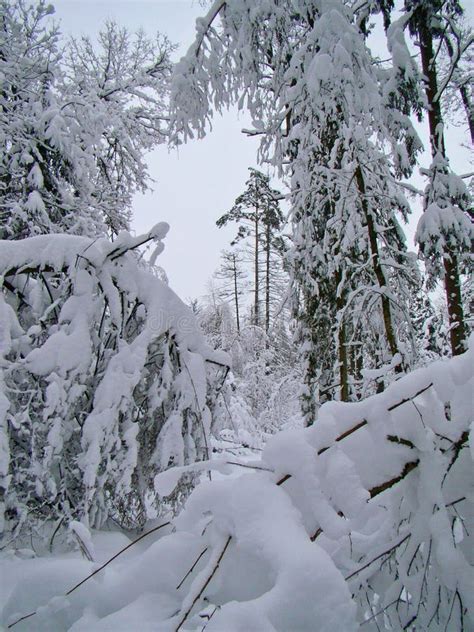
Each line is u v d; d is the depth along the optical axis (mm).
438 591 1752
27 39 8602
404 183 6539
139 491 3811
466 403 1762
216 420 4344
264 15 5930
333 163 6109
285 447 1705
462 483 1867
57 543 3152
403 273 6184
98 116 8898
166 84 11906
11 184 7883
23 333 3424
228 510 1619
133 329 3965
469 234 6523
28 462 3334
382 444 1828
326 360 7383
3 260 3562
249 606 1245
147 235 3744
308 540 1445
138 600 1576
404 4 6660
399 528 1909
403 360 5359
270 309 25141
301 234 6953
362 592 1902
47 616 1636
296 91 5930
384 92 5801
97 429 3252
